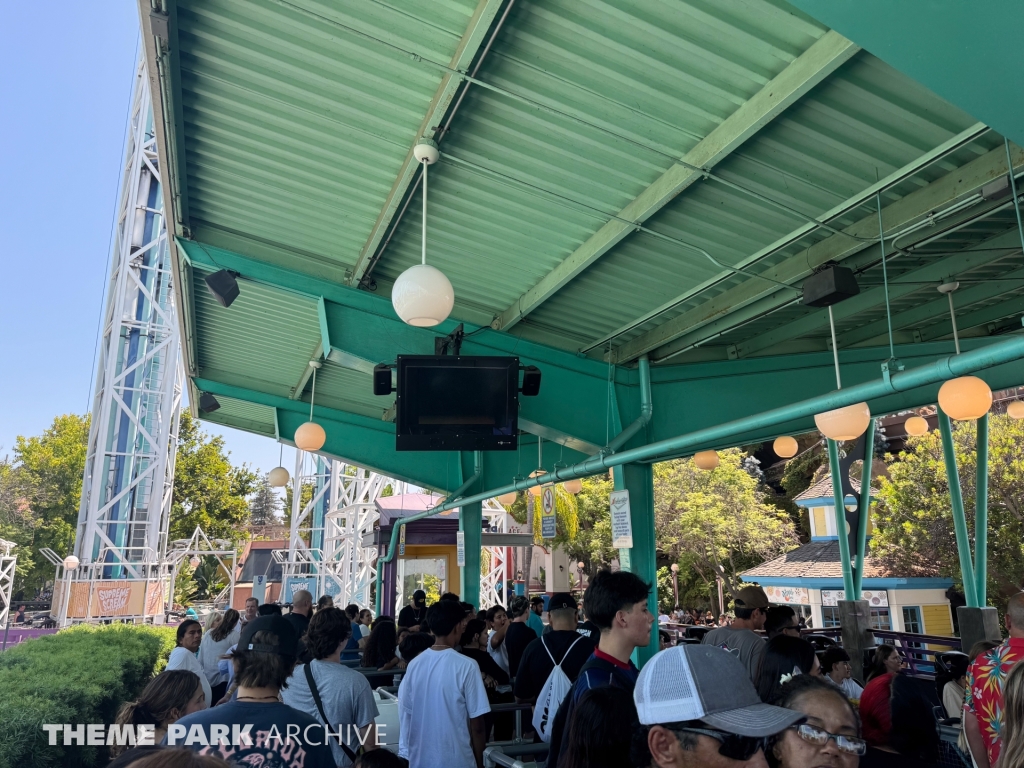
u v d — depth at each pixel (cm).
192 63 410
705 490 2525
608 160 413
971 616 826
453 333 604
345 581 2350
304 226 569
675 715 159
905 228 408
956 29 169
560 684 348
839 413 474
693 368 669
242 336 912
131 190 2425
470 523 1109
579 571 3102
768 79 337
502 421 577
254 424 1332
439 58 362
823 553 2244
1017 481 1633
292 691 324
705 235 470
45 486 4128
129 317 2397
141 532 2322
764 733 154
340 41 368
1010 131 199
